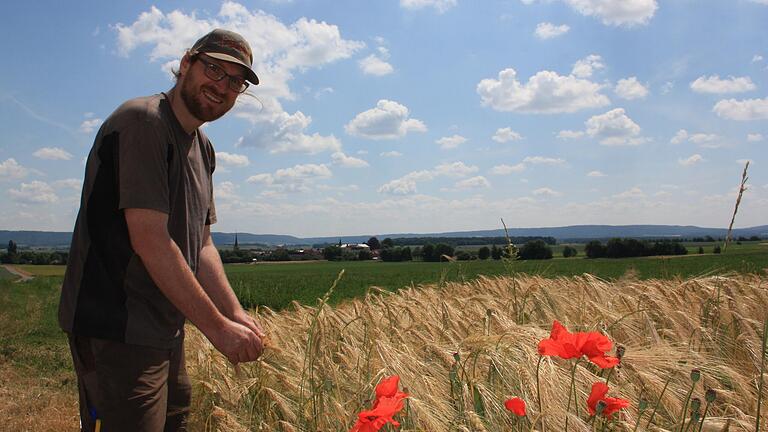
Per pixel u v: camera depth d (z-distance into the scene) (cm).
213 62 287
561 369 326
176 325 306
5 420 554
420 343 418
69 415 568
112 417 284
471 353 342
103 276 280
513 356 336
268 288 2667
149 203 272
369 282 2891
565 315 482
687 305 493
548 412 276
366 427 185
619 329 440
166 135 285
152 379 291
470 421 276
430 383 338
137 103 283
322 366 377
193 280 282
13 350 957
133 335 280
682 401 314
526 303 527
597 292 574
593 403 209
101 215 278
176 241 303
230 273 4969
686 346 389
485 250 3600
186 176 303
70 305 282
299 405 349
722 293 482
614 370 329
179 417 340
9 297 2252
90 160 284
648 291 548
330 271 4688
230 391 397
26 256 8169
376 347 369
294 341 465
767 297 484
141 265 282
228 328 293
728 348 410
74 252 288
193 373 462
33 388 682
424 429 288
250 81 306
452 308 493
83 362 286
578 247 6431
